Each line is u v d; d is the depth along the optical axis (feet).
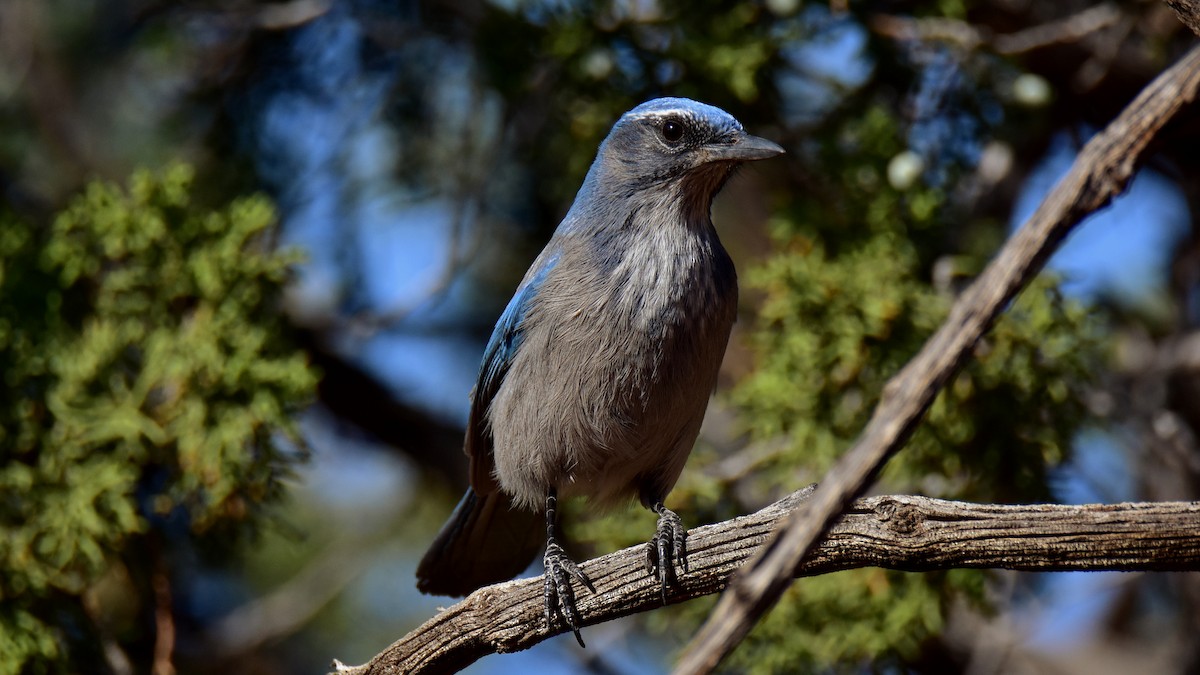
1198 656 42.37
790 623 38.11
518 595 26.30
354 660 48.80
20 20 47.88
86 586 38.78
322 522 50.57
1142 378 43.93
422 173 47.42
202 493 39.83
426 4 46.21
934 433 37.68
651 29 42.50
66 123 48.52
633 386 29.71
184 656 44.29
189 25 47.88
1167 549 20.54
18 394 39.96
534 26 42.86
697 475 39.45
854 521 22.04
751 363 48.73
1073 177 15.78
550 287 30.71
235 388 38.99
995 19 42.29
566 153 45.19
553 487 31.17
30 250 41.81
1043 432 37.99
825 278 38.99
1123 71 41.78
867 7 41.45
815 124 43.24
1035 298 37.78
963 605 43.96
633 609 25.72
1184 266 45.24
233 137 47.26
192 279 40.45
